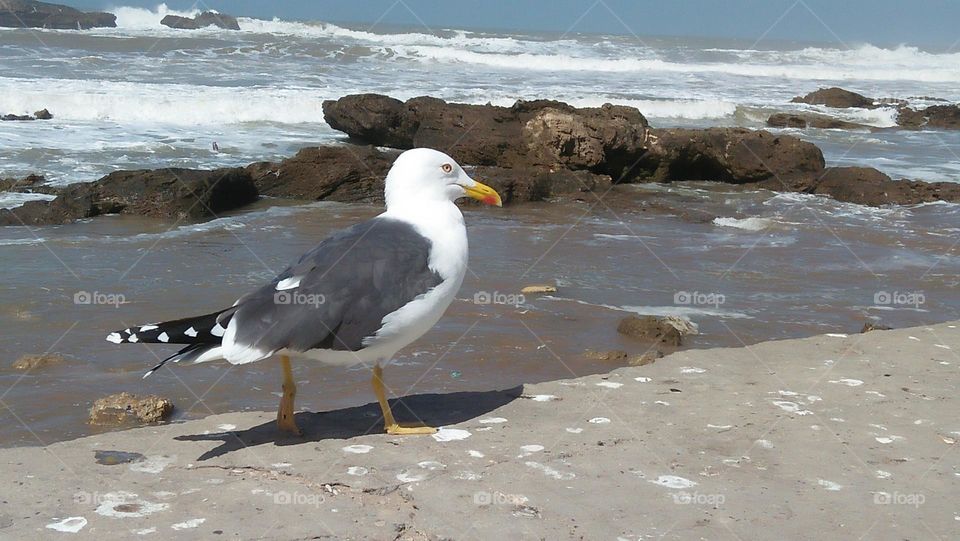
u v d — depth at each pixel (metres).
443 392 6.39
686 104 29.39
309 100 24.31
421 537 3.88
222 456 4.71
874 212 15.70
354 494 4.26
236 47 38.91
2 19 46.88
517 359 7.30
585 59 43.47
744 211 15.62
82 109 22.45
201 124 22.69
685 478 4.49
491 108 20.22
